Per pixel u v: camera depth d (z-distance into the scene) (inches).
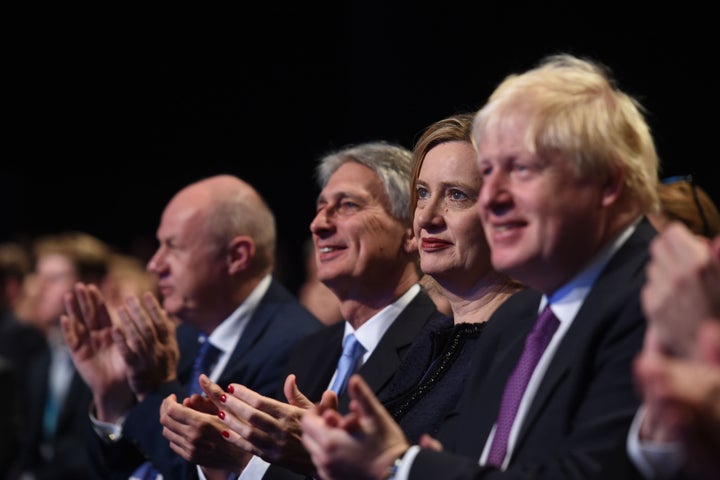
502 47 216.4
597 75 56.7
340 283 91.2
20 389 197.6
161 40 312.3
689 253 44.9
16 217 329.7
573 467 49.8
